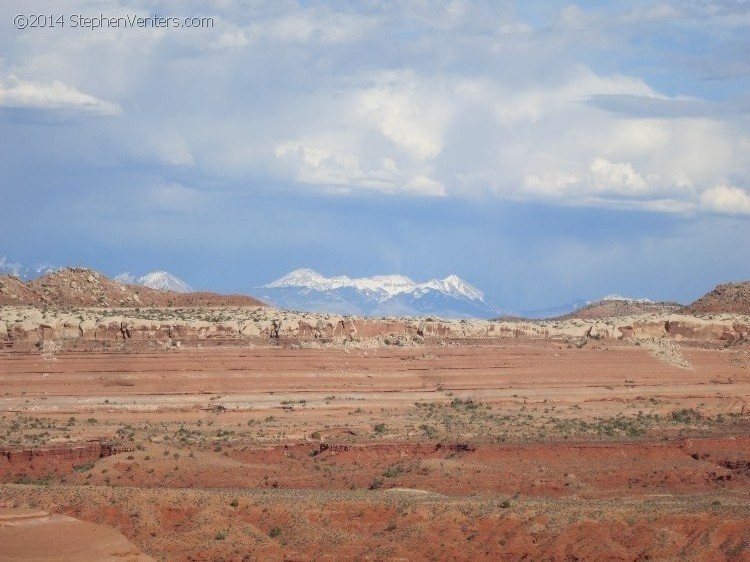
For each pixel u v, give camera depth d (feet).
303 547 525.75
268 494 587.68
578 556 519.19
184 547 516.32
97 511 538.47
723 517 542.57
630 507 565.12
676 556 518.78
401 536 534.37
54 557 459.32
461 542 532.32
